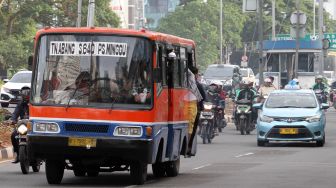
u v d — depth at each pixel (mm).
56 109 26359
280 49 90312
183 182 27703
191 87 31578
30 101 26562
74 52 26703
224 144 46719
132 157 26172
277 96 46469
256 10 75812
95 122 26188
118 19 106188
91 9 60500
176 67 29172
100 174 30844
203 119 47250
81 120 26219
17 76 71312
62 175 27469
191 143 31547
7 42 98250
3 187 26234
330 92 96812
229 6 167625
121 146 26047
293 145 46062
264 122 45000
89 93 26406
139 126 26188
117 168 27703
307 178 28672
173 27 158000
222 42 162500
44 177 29406
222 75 95375
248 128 55531
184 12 158375
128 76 26469
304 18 79375
